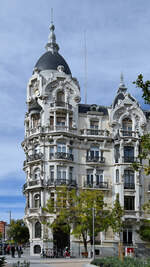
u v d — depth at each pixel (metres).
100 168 75.44
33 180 72.50
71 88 76.38
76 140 74.94
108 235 72.38
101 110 79.25
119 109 78.50
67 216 64.25
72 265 45.72
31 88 78.25
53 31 84.00
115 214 65.56
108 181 75.38
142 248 72.38
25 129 79.12
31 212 71.19
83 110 78.00
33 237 71.19
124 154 75.75
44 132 73.06
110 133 77.50
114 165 75.75
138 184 74.44
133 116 78.50
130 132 77.06
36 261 53.47
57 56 80.44
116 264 34.03
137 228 73.25
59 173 72.25
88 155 75.38
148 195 75.69
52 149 73.12
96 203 64.75
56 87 75.44
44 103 74.56
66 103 75.00
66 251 65.69
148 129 79.75
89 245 71.00
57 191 66.00
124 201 73.69
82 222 62.91
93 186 73.69
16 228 90.44
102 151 76.44
